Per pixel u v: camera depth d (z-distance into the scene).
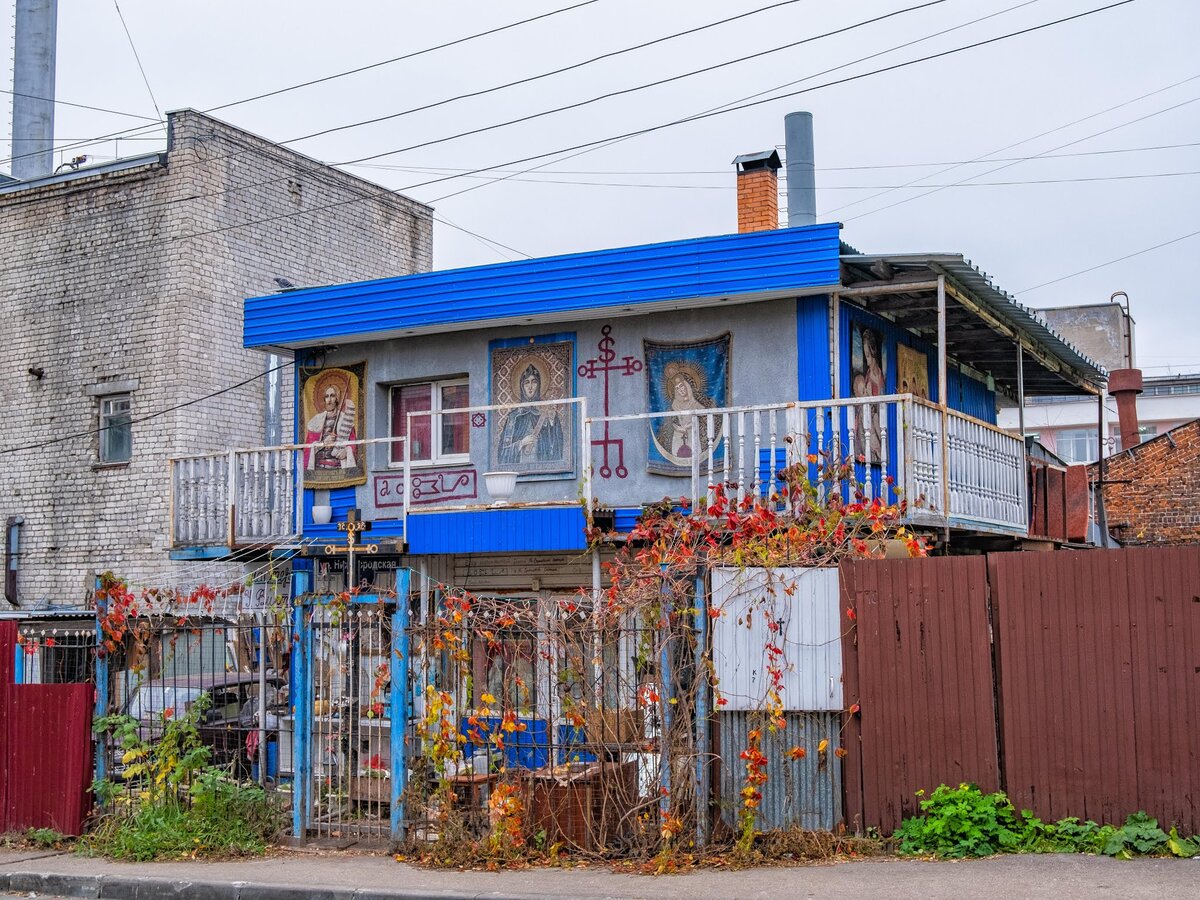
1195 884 7.59
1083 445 44.28
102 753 11.41
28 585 20.23
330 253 22.27
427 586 13.06
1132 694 8.69
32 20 23.91
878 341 14.53
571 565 14.44
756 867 8.84
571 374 14.84
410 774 10.08
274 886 8.95
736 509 11.45
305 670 10.54
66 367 20.25
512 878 8.88
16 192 21.02
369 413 16.17
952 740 9.06
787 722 9.40
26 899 9.66
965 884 7.88
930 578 9.20
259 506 15.55
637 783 9.37
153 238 19.61
